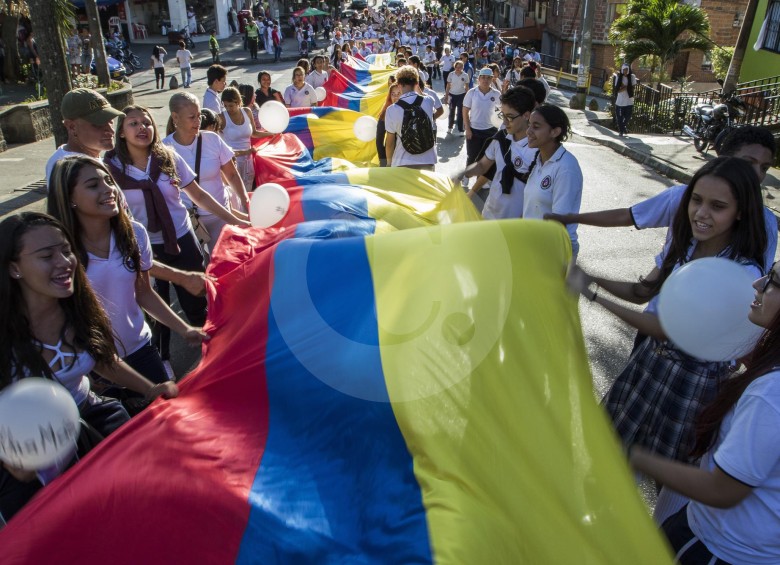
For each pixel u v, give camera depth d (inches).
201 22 1686.8
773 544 77.4
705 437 85.7
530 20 1718.8
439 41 1579.7
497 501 82.7
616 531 80.4
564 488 84.2
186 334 137.6
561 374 95.5
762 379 74.5
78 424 87.5
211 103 327.6
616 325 230.5
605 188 443.8
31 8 314.7
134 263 135.0
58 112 324.8
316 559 81.4
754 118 638.5
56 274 100.6
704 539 84.4
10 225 98.8
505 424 90.0
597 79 1256.2
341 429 96.3
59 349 106.7
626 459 86.9
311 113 346.0
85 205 124.6
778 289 76.2
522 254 107.8
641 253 304.3
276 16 2094.0
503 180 189.5
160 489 90.7
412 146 269.7
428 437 89.6
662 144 591.8
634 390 115.0
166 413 103.4
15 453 81.7
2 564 84.6
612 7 1226.0
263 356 108.0
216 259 156.3
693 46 919.7
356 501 88.1
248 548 84.2
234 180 225.3
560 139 159.3
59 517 88.7
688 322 85.5
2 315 99.9
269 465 93.8
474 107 382.9
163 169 176.1
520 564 77.0
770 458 72.7
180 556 85.4
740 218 105.7
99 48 703.1
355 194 191.5
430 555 73.8
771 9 765.3
